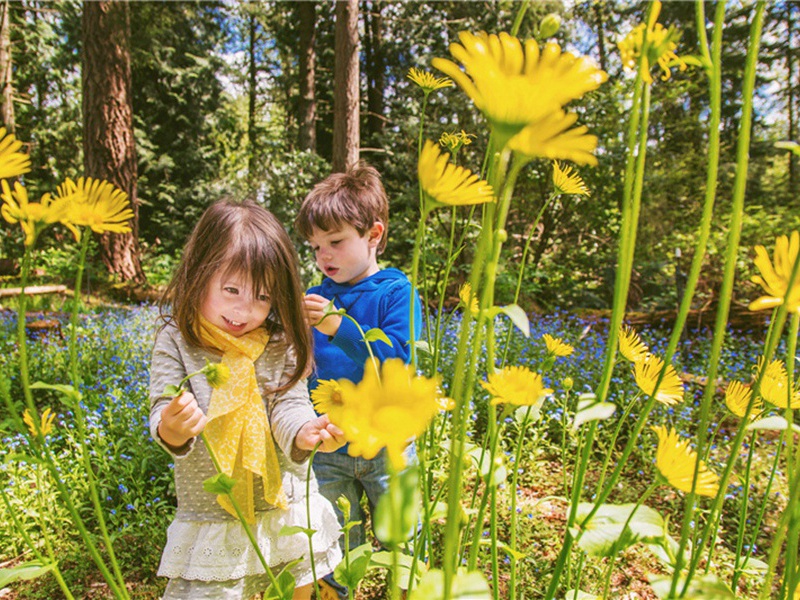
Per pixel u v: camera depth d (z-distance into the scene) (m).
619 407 3.38
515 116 0.38
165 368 1.34
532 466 2.70
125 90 8.27
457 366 0.47
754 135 13.81
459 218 7.17
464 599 0.53
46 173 13.13
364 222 1.76
